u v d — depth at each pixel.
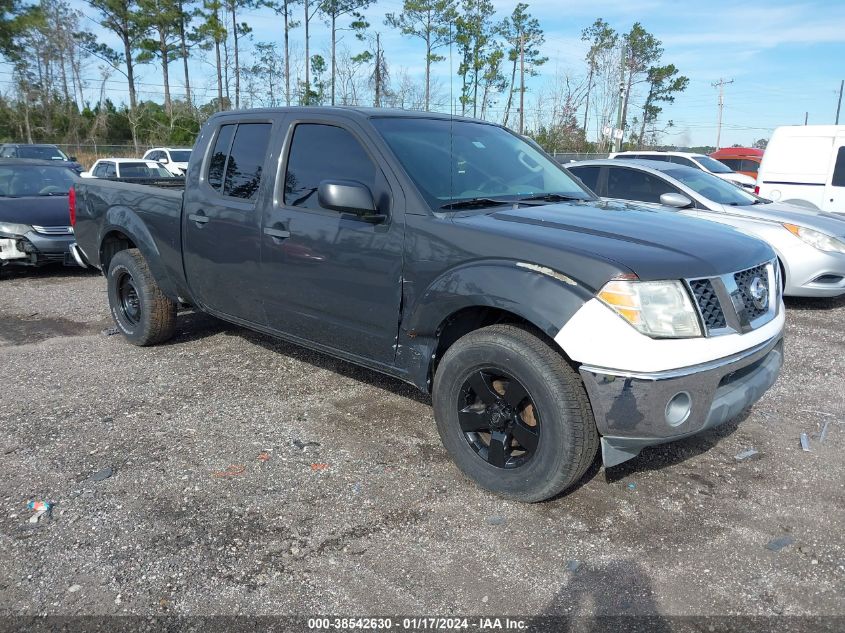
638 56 45.03
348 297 3.82
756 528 3.09
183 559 2.86
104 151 39.94
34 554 2.89
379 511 3.22
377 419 4.26
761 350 3.23
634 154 15.83
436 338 3.48
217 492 3.39
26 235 8.68
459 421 3.43
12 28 43.91
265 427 4.15
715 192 8.09
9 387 4.83
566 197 4.17
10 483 3.47
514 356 3.07
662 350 2.84
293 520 3.15
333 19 37.81
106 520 3.14
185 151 23.20
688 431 2.98
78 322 6.68
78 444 3.92
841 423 4.27
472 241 3.26
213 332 6.17
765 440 4.02
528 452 3.19
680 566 2.82
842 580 2.73
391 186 3.65
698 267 3.01
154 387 4.82
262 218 4.27
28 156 23.88
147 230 5.26
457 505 3.27
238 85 45.19
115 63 48.34
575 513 3.21
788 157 11.19
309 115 4.18
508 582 2.72
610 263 2.89
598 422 2.93
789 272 7.29
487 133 4.53
